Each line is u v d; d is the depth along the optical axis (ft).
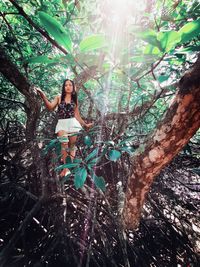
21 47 9.74
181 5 6.64
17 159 9.54
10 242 6.21
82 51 2.86
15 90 12.48
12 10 9.56
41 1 7.75
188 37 2.74
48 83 13.52
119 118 9.45
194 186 12.34
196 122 3.67
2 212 8.37
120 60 3.52
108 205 7.93
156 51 3.24
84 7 7.82
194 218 11.44
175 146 4.14
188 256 9.43
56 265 7.74
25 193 8.03
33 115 7.97
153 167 4.66
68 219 8.63
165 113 4.04
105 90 7.29
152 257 8.83
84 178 4.09
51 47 10.28
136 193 5.48
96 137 8.37
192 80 3.26
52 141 5.14
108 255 7.56
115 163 10.17
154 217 10.38
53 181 7.80
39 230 8.44
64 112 9.13
